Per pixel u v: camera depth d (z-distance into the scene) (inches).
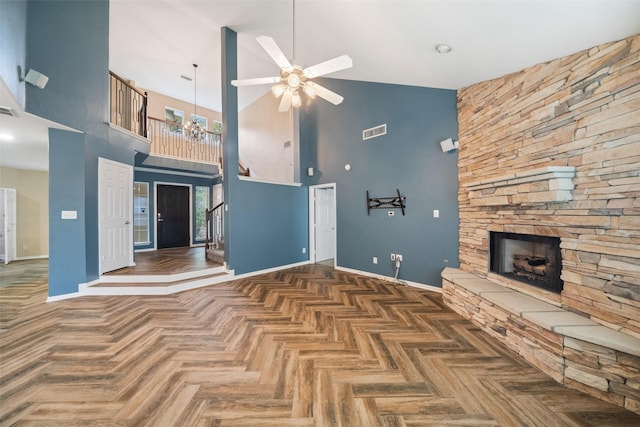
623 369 65.3
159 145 305.3
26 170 264.4
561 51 86.8
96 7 161.2
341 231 217.2
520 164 105.5
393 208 182.1
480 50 100.2
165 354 89.4
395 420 62.0
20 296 150.9
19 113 121.6
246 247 195.5
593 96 79.3
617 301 72.4
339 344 96.2
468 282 121.0
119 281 163.6
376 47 124.5
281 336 102.2
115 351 91.1
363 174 200.8
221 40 177.2
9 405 65.9
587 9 66.7
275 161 270.5
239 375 78.3
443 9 83.0
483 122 127.6
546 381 75.7
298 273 205.5
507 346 93.7
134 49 209.5
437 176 158.9
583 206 80.9
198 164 290.7
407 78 152.6
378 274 191.3
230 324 113.0
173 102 327.9
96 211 163.2
